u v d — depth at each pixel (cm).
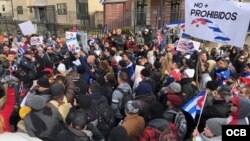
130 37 1434
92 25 3456
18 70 719
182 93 489
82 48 1043
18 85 548
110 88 538
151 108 376
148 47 1088
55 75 632
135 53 1065
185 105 424
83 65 640
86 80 567
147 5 2462
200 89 582
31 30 1255
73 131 339
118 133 348
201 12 513
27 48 1063
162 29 1535
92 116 395
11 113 386
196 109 419
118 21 2475
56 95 396
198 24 520
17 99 474
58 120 377
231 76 656
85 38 1144
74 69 688
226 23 489
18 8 4331
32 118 361
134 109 374
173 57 816
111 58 813
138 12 2386
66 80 520
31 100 375
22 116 372
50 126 363
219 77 630
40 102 369
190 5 528
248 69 671
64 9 3681
